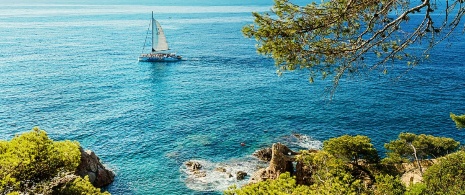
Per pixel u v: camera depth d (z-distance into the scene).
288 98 79.56
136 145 54.50
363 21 11.31
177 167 47.78
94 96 81.06
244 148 53.72
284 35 11.35
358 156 42.44
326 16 11.19
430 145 43.28
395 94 79.31
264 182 17.55
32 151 22.03
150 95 83.81
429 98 76.31
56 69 108.12
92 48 152.25
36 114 66.62
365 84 87.38
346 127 61.62
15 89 83.12
